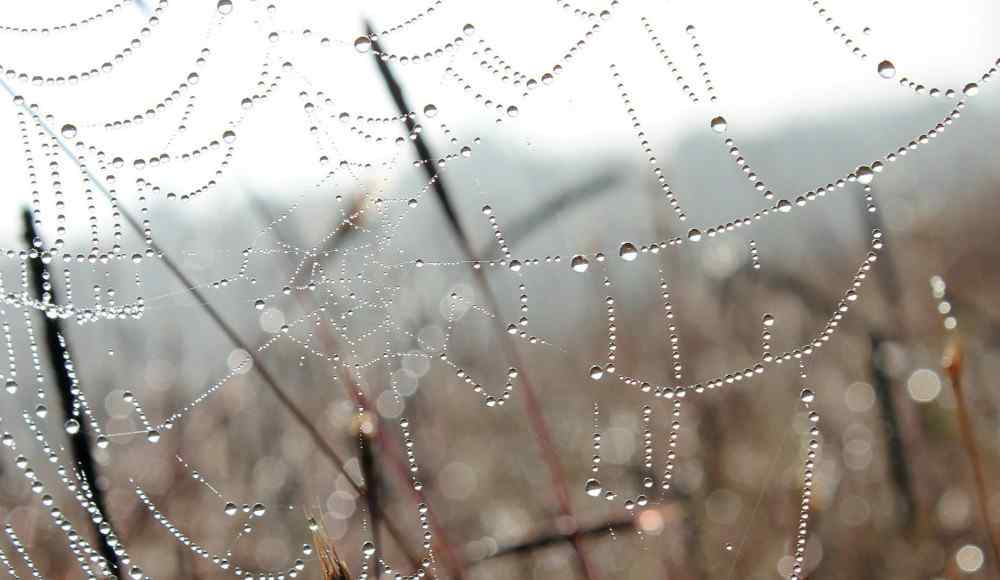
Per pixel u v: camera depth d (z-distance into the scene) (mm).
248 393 281
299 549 266
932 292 277
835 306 273
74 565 261
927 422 266
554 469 250
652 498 265
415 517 270
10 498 270
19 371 275
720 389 283
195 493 273
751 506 264
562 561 262
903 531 257
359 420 250
